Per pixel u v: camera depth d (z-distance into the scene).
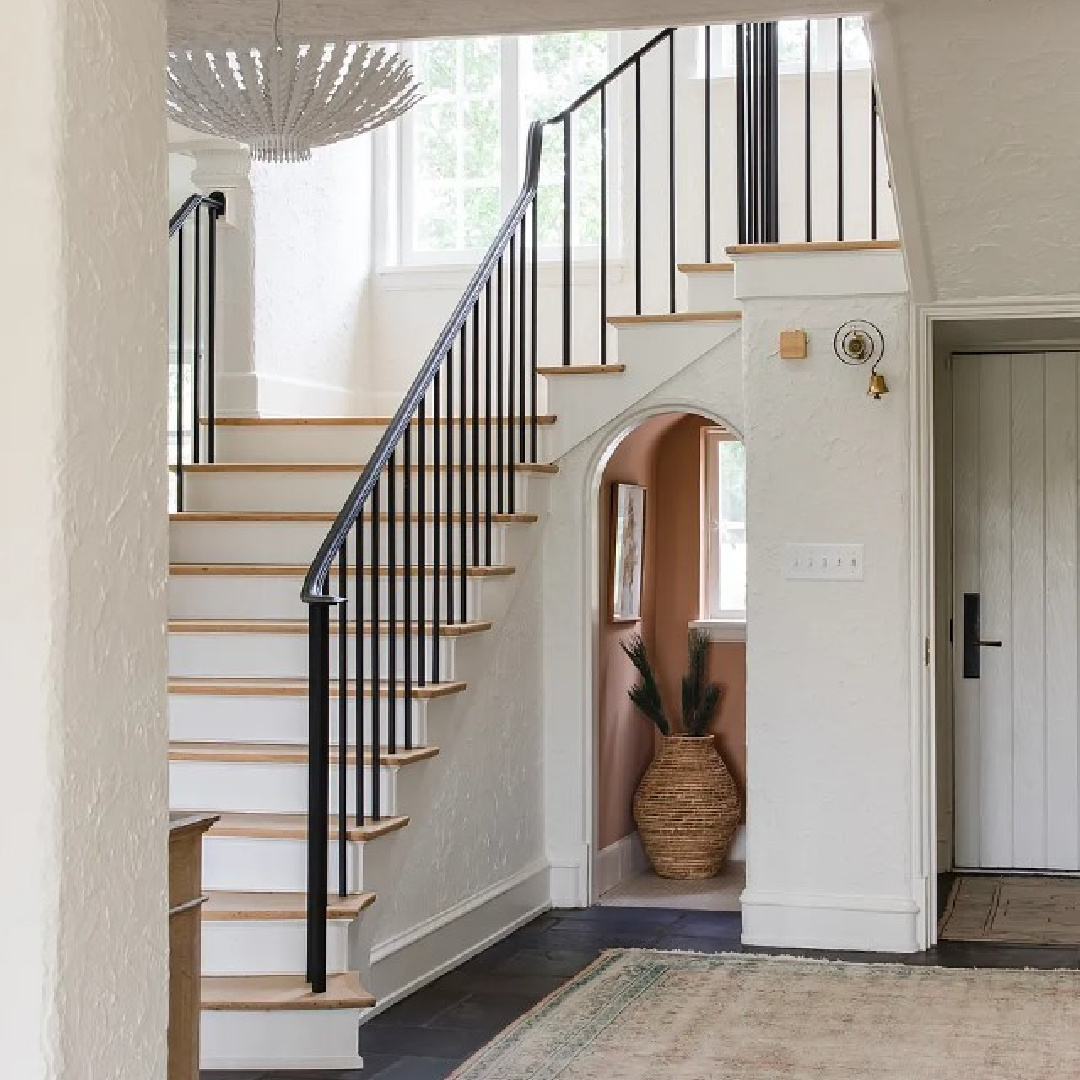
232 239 7.07
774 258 5.70
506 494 6.21
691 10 3.71
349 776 5.03
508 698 6.07
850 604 5.69
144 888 1.80
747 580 5.77
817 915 5.69
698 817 7.10
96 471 1.70
